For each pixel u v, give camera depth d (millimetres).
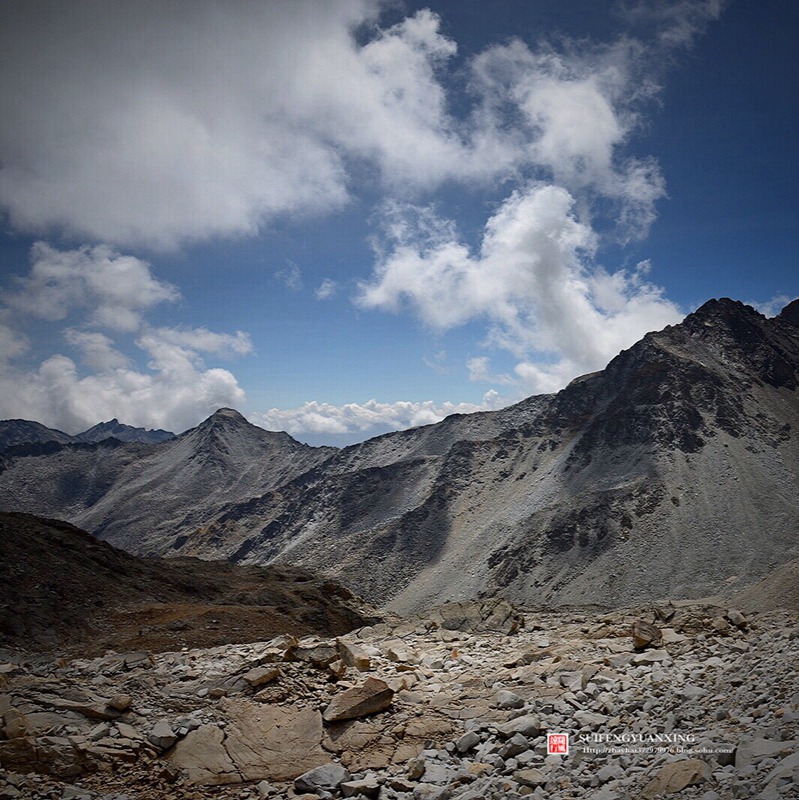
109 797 11125
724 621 22328
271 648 19656
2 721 13055
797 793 7324
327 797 10984
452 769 11633
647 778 9398
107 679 17047
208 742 13039
